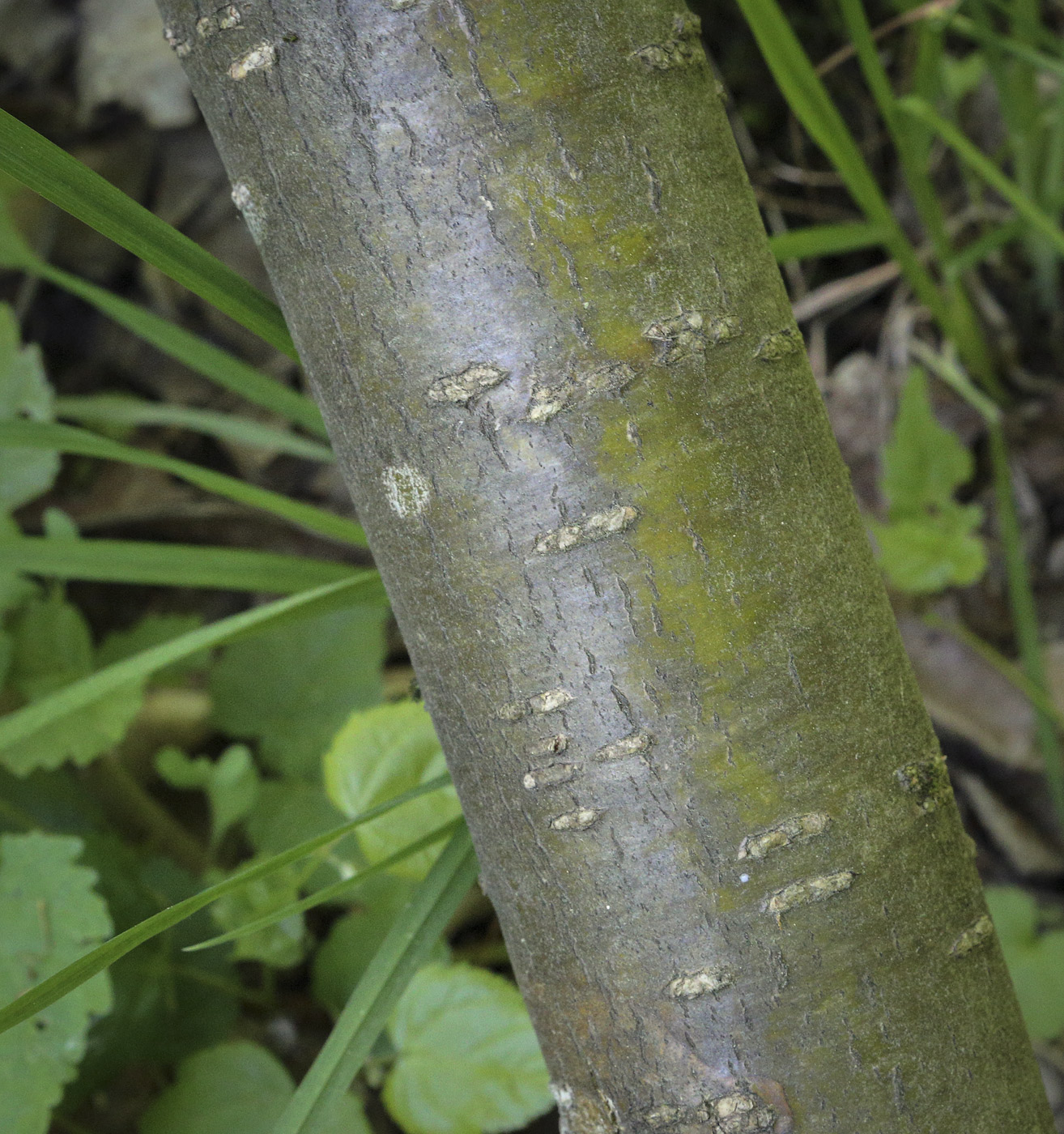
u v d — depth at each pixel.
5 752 0.55
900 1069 0.40
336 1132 0.51
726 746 0.40
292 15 0.38
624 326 0.39
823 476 0.40
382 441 0.40
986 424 0.78
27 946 0.51
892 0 0.64
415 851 0.45
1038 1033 0.60
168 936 0.57
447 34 0.38
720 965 0.40
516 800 0.41
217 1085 0.53
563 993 0.41
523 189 0.38
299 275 0.40
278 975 0.64
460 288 0.39
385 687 0.69
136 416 0.67
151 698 0.69
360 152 0.39
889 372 0.79
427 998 0.52
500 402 0.39
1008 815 0.72
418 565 0.40
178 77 0.84
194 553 0.49
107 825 0.63
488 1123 0.50
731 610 0.39
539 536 0.39
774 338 0.40
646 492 0.39
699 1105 0.40
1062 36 0.80
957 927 0.41
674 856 0.40
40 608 0.62
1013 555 0.67
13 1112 0.50
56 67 0.84
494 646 0.40
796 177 0.81
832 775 0.40
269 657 0.66
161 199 0.84
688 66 0.40
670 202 0.39
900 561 0.63
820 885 0.40
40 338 0.83
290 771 0.63
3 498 0.62
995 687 0.73
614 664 0.39
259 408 0.83
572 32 0.39
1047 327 0.80
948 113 0.78
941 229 0.66
